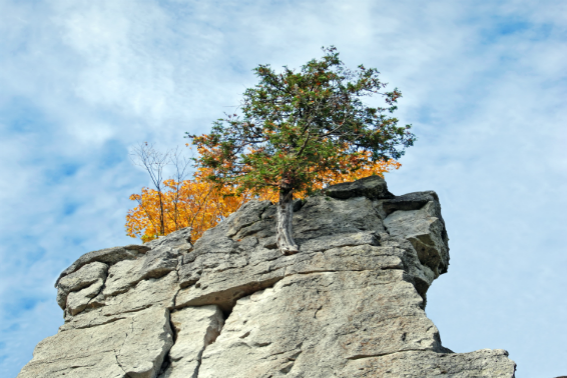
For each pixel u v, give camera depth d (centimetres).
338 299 1848
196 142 2397
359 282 1883
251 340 1820
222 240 2206
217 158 2336
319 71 2467
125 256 2352
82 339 2061
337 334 1752
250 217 2286
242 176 2241
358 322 1769
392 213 2280
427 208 2244
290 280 1941
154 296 2112
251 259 2073
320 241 2058
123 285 2203
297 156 2159
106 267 2331
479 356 1622
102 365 1916
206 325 1962
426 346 1667
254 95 2472
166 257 2214
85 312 2189
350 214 2220
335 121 2427
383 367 1641
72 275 2330
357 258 1953
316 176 2312
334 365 1678
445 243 2305
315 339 1755
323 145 2184
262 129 2386
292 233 2128
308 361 1705
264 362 1745
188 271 2123
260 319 1872
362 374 1638
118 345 1975
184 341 1936
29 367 2003
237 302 2003
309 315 1827
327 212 2244
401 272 1894
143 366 1853
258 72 2508
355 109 2450
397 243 2053
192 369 1820
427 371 1609
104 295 2198
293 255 2025
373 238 2023
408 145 2417
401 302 1797
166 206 2905
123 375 1853
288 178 2141
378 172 2855
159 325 1989
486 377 1573
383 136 2380
